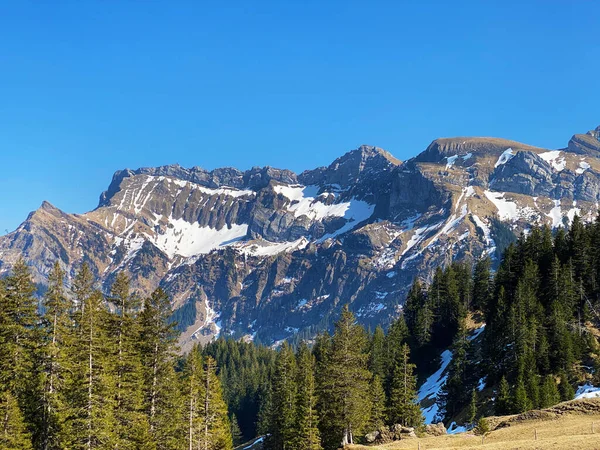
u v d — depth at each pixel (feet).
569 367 315.99
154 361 206.39
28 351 171.83
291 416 283.18
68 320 178.60
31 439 167.53
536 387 295.48
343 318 277.23
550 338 345.10
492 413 312.91
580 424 211.82
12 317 173.78
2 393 162.81
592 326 362.12
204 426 232.32
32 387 170.19
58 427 168.14
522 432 216.33
